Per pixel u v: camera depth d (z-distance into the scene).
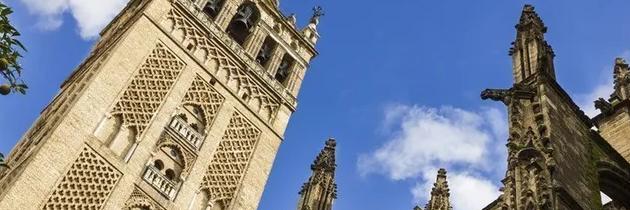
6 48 15.27
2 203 36.47
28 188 38.03
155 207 43.75
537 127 23.17
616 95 32.81
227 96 54.38
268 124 55.91
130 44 49.81
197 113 51.47
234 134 52.53
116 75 47.19
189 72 52.62
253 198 49.91
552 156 21.55
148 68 49.78
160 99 48.91
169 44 52.72
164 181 45.41
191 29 55.56
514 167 21.39
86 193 40.69
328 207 44.62
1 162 17.41
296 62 64.62
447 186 41.81
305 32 68.44
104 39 57.75
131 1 60.25
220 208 47.94
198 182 47.44
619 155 26.03
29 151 42.91
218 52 56.66
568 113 24.94
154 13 53.66
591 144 24.95
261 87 58.12
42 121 47.97
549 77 25.59
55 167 39.97
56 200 39.03
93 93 45.00
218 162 49.75
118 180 42.69
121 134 44.97
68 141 41.62
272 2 66.25
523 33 29.31
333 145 48.81
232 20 62.34
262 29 63.56
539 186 20.19
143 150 45.38
